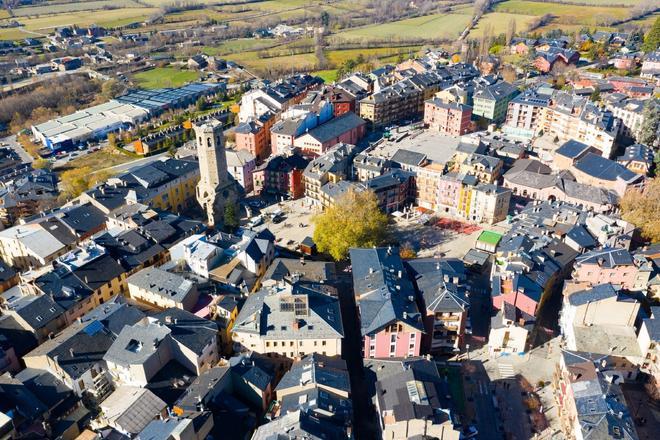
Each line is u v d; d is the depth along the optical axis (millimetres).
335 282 185875
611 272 181750
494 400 152125
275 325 156375
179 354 152750
